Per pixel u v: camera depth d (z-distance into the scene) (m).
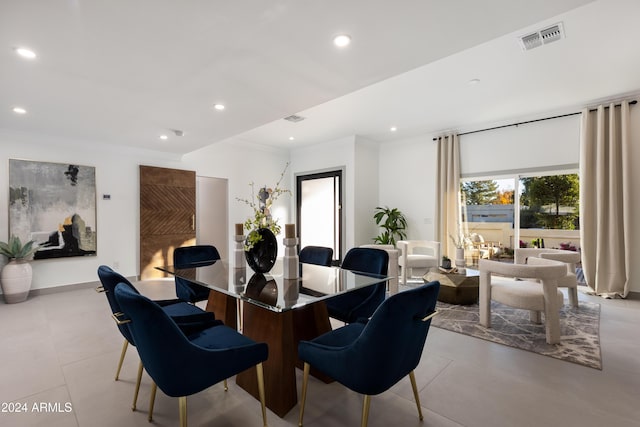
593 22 2.50
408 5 1.74
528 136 4.99
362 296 2.64
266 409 1.86
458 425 1.68
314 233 7.11
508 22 1.91
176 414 1.80
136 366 2.37
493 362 2.39
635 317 3.41
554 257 3.71
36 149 4.36
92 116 3.61
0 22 1.83
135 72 2.52
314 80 2.71
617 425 1.67
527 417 1.74
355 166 6.29
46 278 4.45
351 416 1.77
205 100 3.15
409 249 5.75
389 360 1.37
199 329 1.88
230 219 6.47
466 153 5.66
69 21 1.84
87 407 1.85
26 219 4.27
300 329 2.36
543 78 3.57
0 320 3.35
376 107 4.52
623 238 4.23
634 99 4.09
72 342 2.79
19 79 2.61
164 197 5.57
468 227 5.69
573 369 2.28
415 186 6.32
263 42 2.11
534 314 3.25
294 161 7.48
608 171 4.28
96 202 4.88
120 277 1.77
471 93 4.00
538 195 4.98
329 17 1.85
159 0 1.67
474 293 3.87
